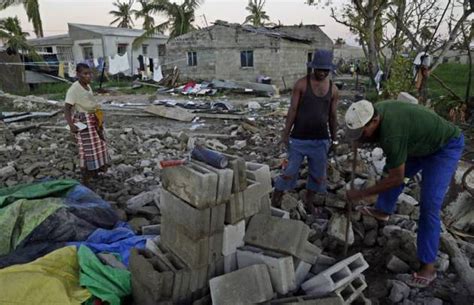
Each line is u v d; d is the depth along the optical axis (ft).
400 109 9.06
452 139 9.61
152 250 9.18
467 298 9.53
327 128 12.98
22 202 10.72
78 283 8.61
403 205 12.98
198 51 78.54
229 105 46.55
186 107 46.32
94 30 96.99
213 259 8.43
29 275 7.98
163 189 8.96
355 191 10.11
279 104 51.26
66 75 82.99
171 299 8.08
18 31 77.46
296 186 15.03
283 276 8.15
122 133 30.45
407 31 36.50
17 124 34.60
